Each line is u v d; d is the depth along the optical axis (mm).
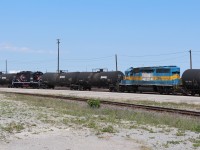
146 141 14344
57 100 40625
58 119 21672
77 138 15031
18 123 19453
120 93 60344
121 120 21609
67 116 23562
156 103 37375
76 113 25391
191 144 13727
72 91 68625
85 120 21109
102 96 51500
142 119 21594
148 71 60625
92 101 31109
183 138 15070
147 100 42375
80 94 57906
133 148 12922
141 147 13109
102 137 15250
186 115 24031
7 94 55031
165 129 17719
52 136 15562
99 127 18156
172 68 57062
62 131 16922
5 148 12969
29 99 42469
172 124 19391
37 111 26875
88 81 71250
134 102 38969
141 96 51000
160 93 58594
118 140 14547
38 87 85875
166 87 57375
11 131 16812
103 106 32000
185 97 47969
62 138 15047
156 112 26141
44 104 34406
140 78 61875
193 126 18156
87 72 73188
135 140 14555
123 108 29594
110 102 35219
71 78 75312
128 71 64438
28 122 20016
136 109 28781
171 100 42469
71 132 16625
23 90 75312
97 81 69000
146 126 18828
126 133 16344
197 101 40438
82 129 17547
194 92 54000
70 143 13906
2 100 40500
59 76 79000
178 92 56625
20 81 90312
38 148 12953
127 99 44500
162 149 12805
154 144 13719
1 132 16469
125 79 64688
